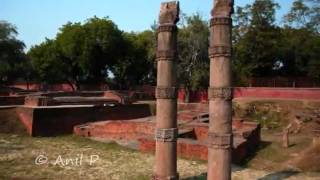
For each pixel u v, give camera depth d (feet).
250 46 170.30
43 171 57.57
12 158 66.54
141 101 165.27
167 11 46.91
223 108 41.88
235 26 180.86
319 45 143.13
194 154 66.23
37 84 228.84
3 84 219.00
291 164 64.90
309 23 144.25
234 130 81.35
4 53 200.03
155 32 176.04
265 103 126.11
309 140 85.76
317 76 152.46
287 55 177.17
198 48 161.58
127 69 214.28
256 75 176.35
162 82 47.29
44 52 206.39
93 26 193.98
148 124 88.99
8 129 94.84
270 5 171.83
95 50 193.88
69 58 200.34
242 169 61.46
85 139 91.86
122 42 202.08
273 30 173.27
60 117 101.65
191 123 87.81
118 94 141.38
